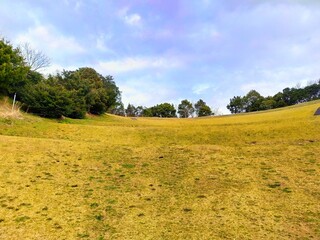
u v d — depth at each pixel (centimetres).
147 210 1067
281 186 1285
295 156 1691
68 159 1596
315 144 1941
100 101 5619
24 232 876
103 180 1351
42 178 1309
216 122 5444
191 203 1129
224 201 1145
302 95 10119
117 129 2867
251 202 1134
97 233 894
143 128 2964
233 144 2291
